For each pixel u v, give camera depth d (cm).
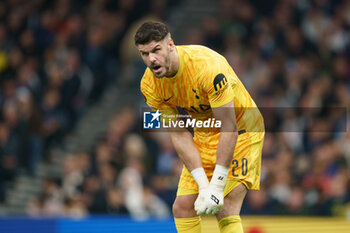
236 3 4997
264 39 4641
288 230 2409
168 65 1430
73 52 4562
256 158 1580
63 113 4338
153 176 3416
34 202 3478
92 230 2231
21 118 4147
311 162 3597
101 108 4597
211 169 1572
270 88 4203
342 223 2505
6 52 4697
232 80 1518
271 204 3297
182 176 1605
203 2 5488
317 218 2483
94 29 4772
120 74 4703
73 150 4334
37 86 4388
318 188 3412
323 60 4669
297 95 4206
